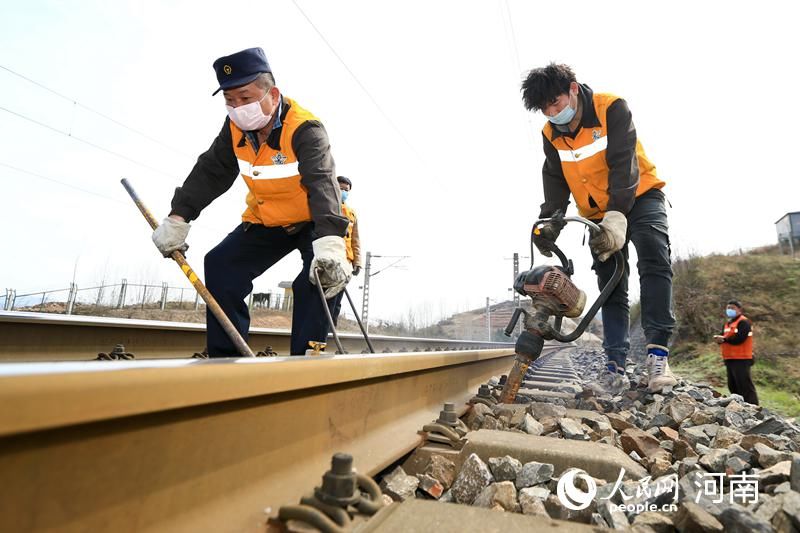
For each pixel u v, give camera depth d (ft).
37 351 11.02
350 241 17.42
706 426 8.14
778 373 41.96
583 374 25.89
